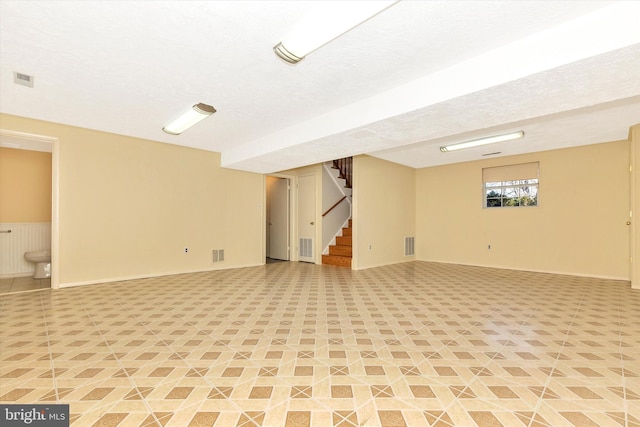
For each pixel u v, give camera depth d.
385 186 7.18
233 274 5.75
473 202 7.16
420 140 4.25
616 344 2.54
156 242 5.41
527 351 2.40
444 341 2.60
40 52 2.59
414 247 8.11
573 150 5.85
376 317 3.23
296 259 7.74
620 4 2.01
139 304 3.67
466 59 2.70
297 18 2.15
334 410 1.66
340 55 2.62
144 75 3.00
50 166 5.91
